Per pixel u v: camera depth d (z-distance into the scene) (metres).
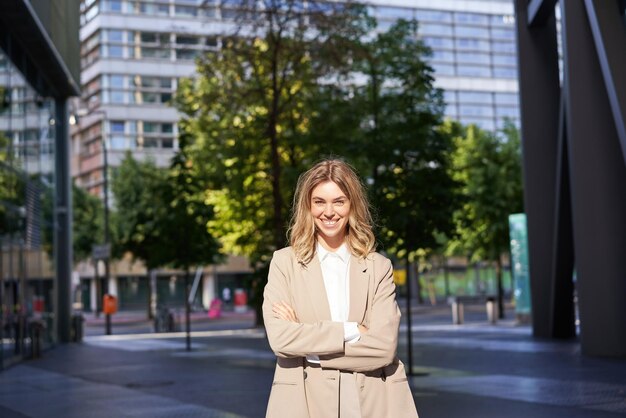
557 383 11.64
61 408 10.94
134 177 48.31
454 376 13.12
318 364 2.85
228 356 20.08
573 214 15.97
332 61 20.19
